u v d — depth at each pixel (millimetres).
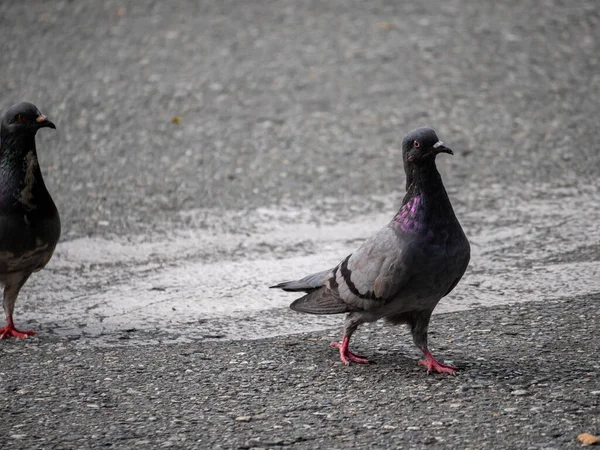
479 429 8375
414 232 9516
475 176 18141
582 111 21641
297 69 25109
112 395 9477
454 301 12297
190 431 8531
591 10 29328
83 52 26547
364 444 8164
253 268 13859
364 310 9945
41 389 9664
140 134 20953
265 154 19719
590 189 17125
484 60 25297
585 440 8000
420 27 28219
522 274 13180
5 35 27953
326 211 16547
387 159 19375
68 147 20219
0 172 11055
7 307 11453
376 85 23844
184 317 11992
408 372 10000
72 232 15547
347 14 29797
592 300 12000
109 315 12117
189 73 24875
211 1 31281
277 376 9961
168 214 16453
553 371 9773
